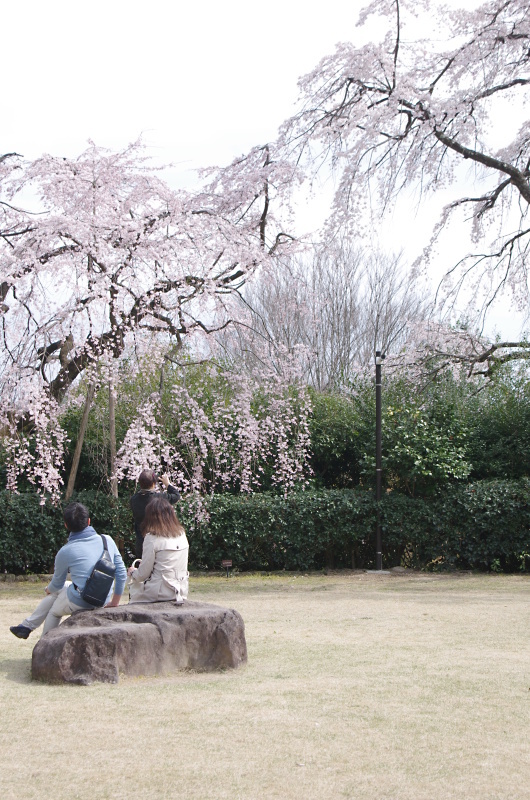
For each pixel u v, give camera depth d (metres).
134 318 10.97
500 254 14.37
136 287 10.76
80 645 4.76
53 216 10.51
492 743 3.69
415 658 5.55
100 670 4.74
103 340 10.91
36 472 11.02
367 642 6.20
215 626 5.20
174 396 12.56
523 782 3.23
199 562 12.89
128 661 4.85
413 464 13.06
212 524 12.65
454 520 12.78
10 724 3.93
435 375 14.87
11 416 11.06
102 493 12.30
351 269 28.56
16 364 10.52
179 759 3.47
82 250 10.52
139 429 11.22
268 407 13.07
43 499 11.33
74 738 3.73
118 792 3.12
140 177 11.52
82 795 3.09
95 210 11.16
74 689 4.59
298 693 4.54
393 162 11.96
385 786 3.19
